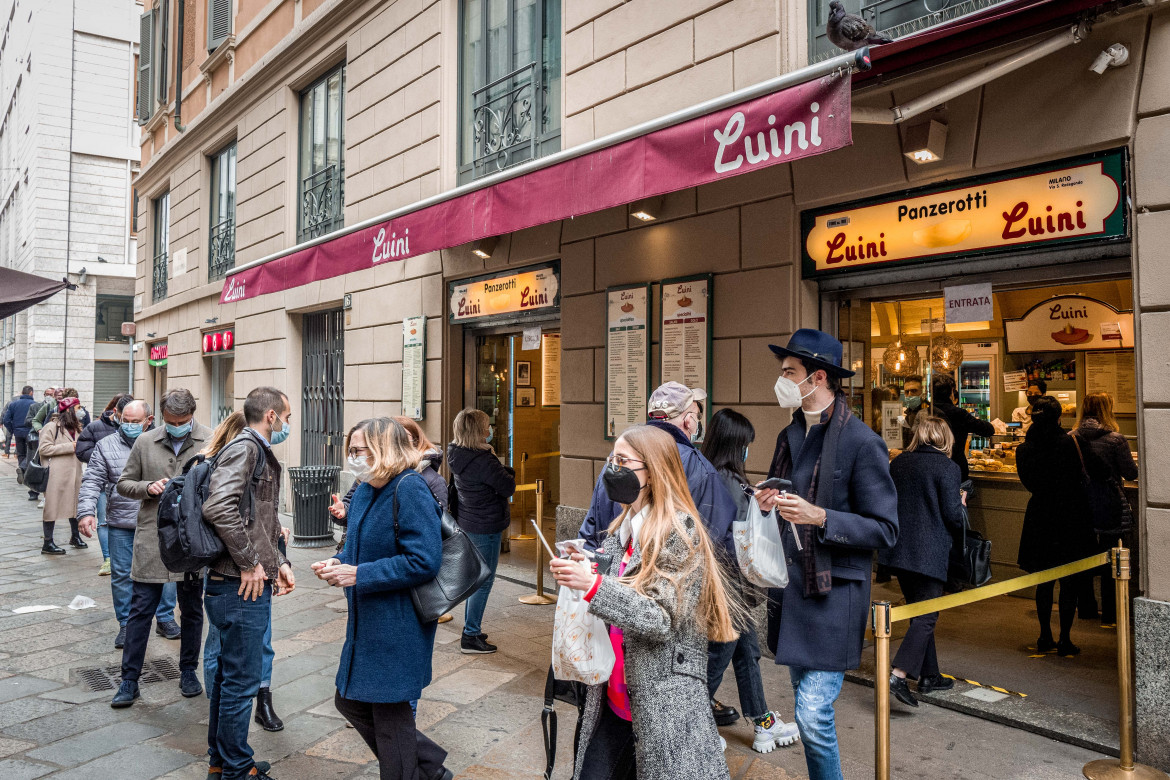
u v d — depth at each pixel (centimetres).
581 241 677
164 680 476
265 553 340
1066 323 674
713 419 396
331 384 1060
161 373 1742
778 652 286
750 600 359
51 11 2345
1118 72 374
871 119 389
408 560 281
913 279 479
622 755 236
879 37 362
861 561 285
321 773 351
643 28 609
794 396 304
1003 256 434
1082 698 422
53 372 2367
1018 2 341
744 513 362
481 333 848
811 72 351
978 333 723
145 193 1764
